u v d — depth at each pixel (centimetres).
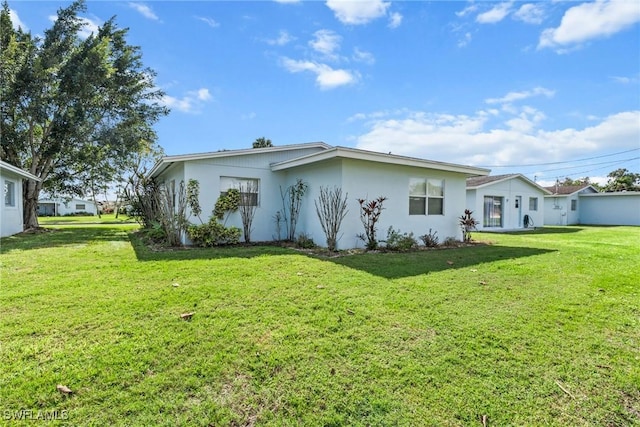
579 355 258
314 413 189
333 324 309
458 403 199
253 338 277
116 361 236
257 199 973
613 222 2295
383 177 845
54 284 432
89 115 1395
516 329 305
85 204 4109
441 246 888
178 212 873
